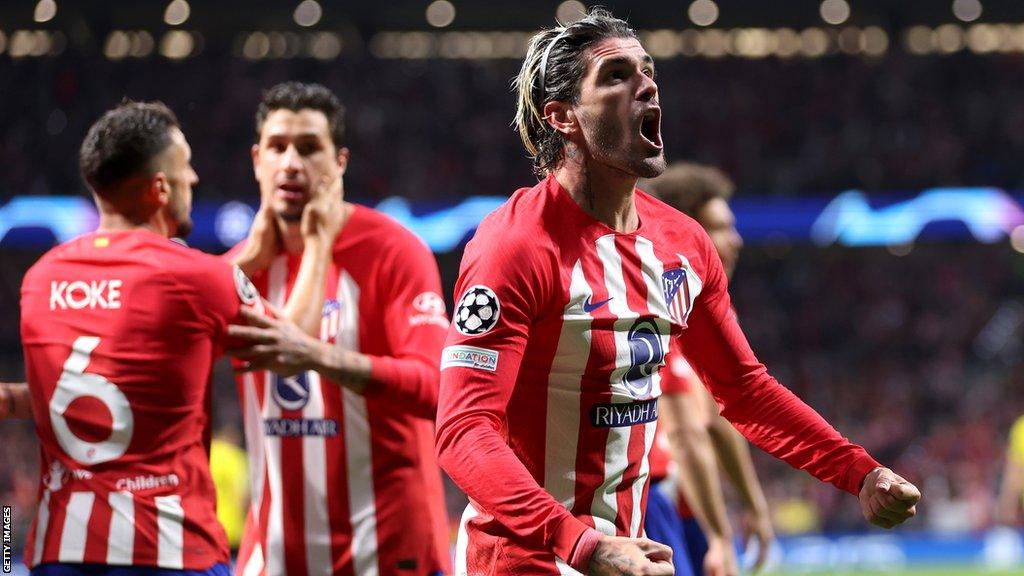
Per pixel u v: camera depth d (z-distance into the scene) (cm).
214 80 5166
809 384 4500
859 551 3055
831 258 5003
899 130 5162
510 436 567
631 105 549
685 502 1043
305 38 5469
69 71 5081
